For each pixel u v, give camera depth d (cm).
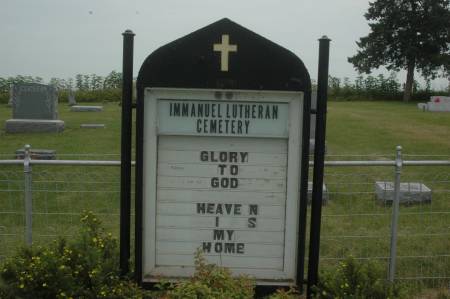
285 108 409
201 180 419
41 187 935
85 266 423
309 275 427
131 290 418
